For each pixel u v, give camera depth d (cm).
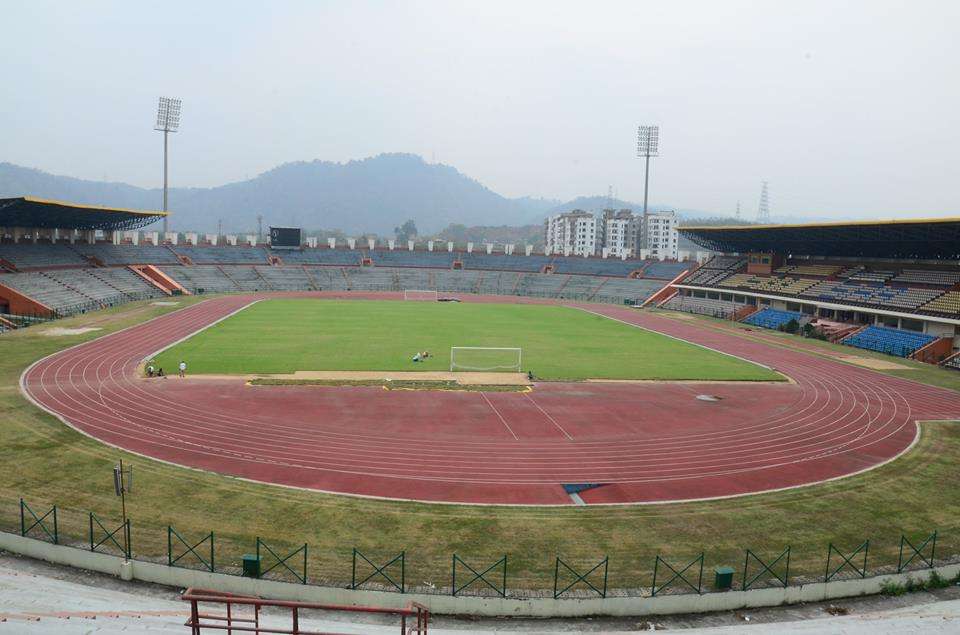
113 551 2267
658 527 2669
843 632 1828
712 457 3584
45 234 10562
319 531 2527
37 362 5331
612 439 3859
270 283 12850
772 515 2819
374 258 14938
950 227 7162
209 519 2589
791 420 4384
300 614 1980
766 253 11262
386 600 2061
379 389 4878
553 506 2850
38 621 1602
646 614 2105
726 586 2195
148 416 3969
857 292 8731
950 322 6919
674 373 5856
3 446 3306
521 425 4084
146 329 7275
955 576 2366
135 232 13112
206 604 1986
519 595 2112
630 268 14175
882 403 4925
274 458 3338
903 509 2922
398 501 2842
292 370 5434
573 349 6969
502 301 12256
